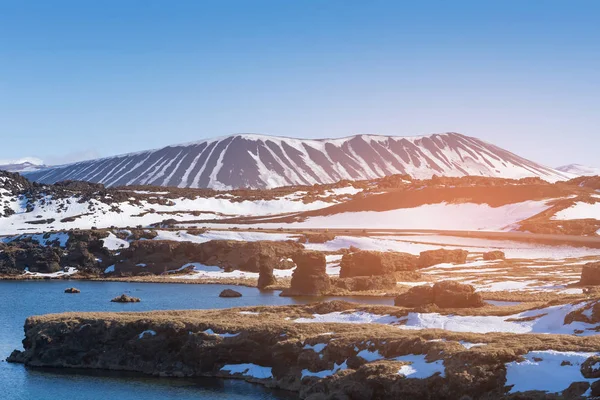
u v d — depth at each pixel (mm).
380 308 103375
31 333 99812
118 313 107062
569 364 68500
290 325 91812
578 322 87250
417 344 77375
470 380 68000
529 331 87812
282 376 85188
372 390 72188
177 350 93500
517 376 68750
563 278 164875
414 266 187250
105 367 94812
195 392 83312
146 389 84938
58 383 87562
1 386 86625
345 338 82750
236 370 89312
